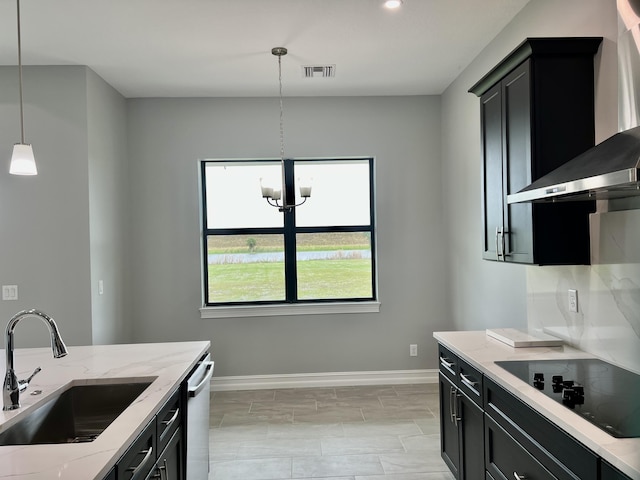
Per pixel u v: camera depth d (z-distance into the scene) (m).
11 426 1.50
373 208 4.54
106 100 3.85
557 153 2.11
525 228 2.18
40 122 3.47
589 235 2.10
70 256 3.48
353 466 2.82
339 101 4.39
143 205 4.30
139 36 3.02
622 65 1.80
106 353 2.40
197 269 4.34
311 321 4.41
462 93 3.80
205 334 4.35
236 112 4.34
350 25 2.92
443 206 4.40
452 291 4.20
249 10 2.70
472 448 2.19
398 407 3.80
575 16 2.22
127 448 1.35
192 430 2.21
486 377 1.97
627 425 1.33
